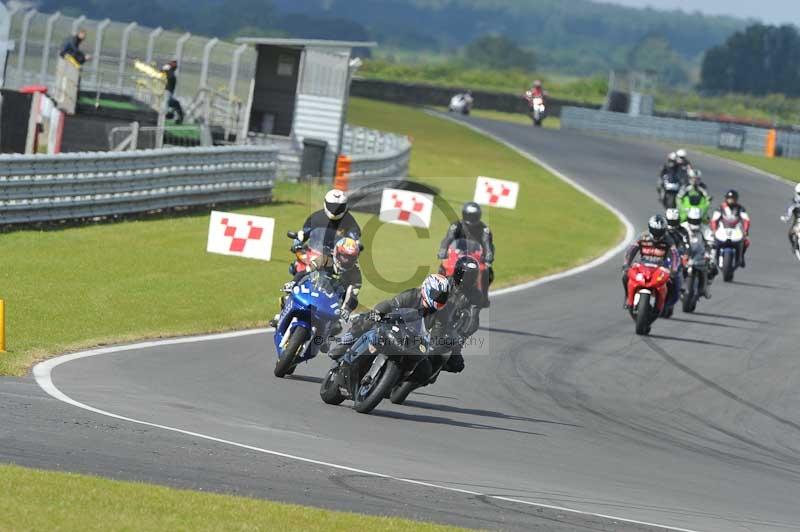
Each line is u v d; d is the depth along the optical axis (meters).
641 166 185.00
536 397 48.16
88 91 133.50
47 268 66.69
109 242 78.12
